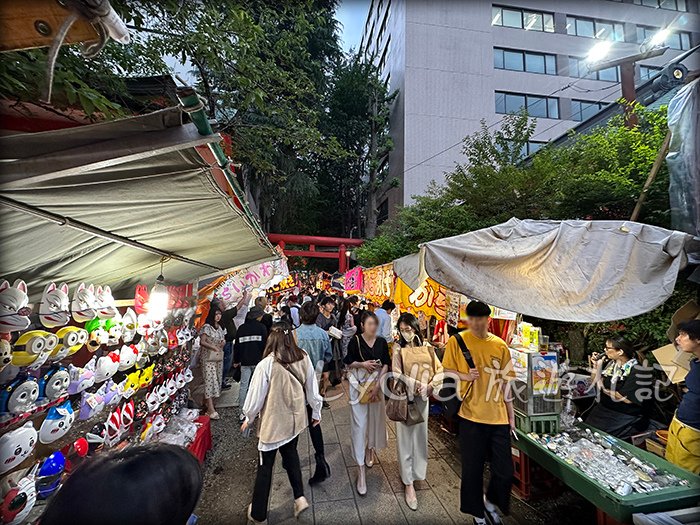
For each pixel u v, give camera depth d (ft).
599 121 24.85
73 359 7.77
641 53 19.25
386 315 18.93
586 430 10.04
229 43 11.37
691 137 8.94
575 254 8.51
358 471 11.00
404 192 53.31
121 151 3.46
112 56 9.12
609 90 58.08
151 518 2.65
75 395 6.97
